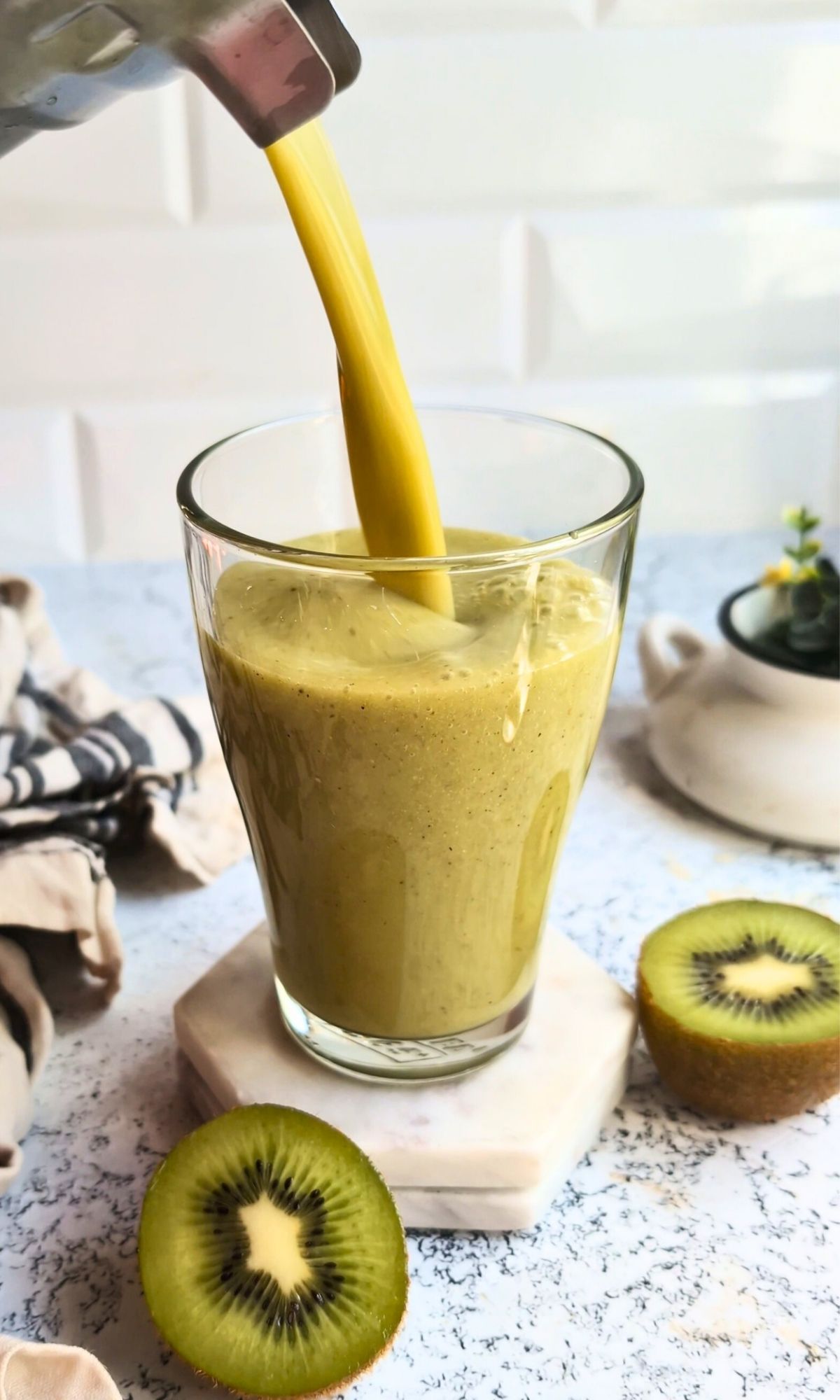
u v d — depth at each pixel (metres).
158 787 0.53
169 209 0.67
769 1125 0.46
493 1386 0.40
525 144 0.67
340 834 0.42
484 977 0.44
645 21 0.66
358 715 0.40
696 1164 0.45
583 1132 0.45
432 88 0.66
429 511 0.42
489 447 0.47
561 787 0.43
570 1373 0.41
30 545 0.74
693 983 0.46
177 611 0.69
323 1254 0.41
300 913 0.44
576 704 0.41
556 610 0.41
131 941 0.52
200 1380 0.41
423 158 0.67
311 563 0.40
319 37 0.38
